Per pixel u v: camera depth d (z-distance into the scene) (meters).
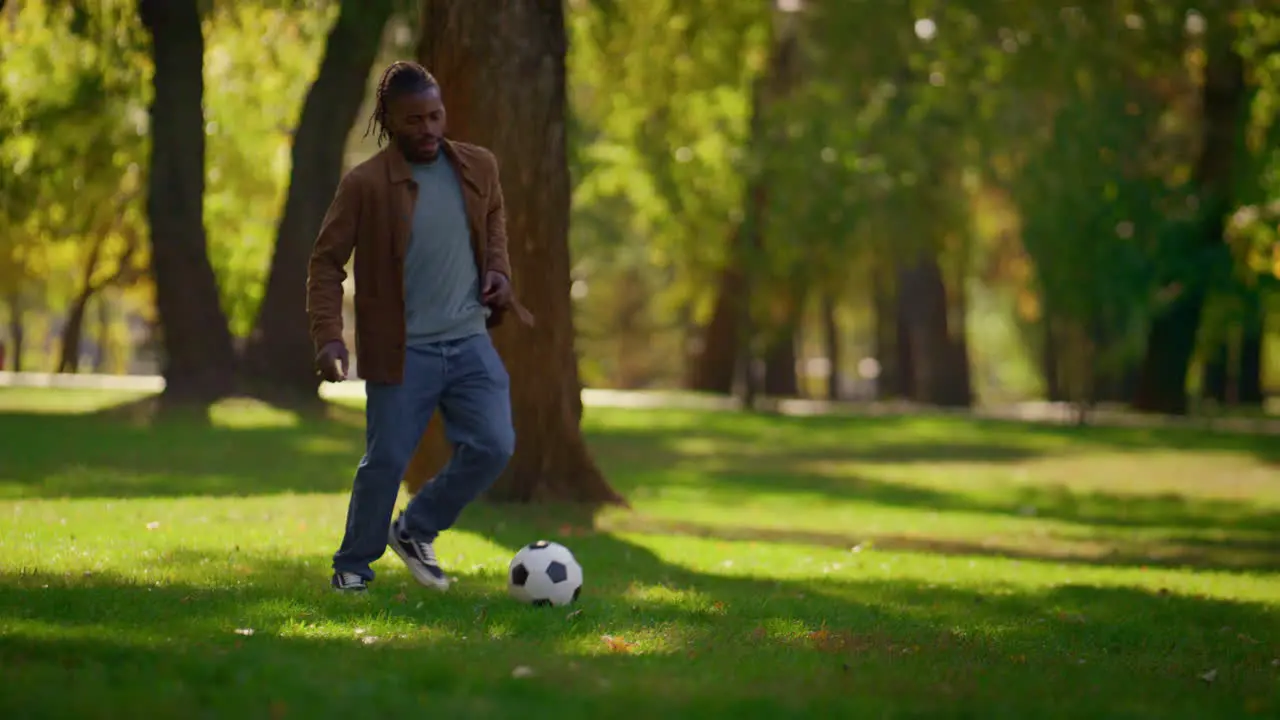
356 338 7.24
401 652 5.56
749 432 30.88
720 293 39.12
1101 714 4.95
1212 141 35.28
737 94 33.75
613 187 36.50
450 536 10.90
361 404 30.39
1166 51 26.38
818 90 33.47
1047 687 5.57
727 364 47.78
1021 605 8.95
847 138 33.00
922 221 34.91
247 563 8.52
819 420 34.97
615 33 24.38
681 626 6.82
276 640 5.79
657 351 67.50
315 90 26.27
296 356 26.39
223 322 25.80
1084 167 33.50
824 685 5.28
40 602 6.49
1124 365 39.28
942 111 32.88
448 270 7.27
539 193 13.25
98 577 7.57
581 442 13.88
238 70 29.41
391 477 7.32
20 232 29.55
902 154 33.28
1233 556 14.27
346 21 24.78
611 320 65.44
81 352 76.88
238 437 21.23
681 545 11.57
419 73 7.14
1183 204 34.69
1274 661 6.99
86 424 22.66
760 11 25.53
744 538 13.02
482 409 7.37
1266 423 37.75
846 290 41.06
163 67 24.66
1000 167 37.06
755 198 34.47
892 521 16.16
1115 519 18.05
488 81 13.09
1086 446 29.38
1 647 5.27
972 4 27.61
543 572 7.29
